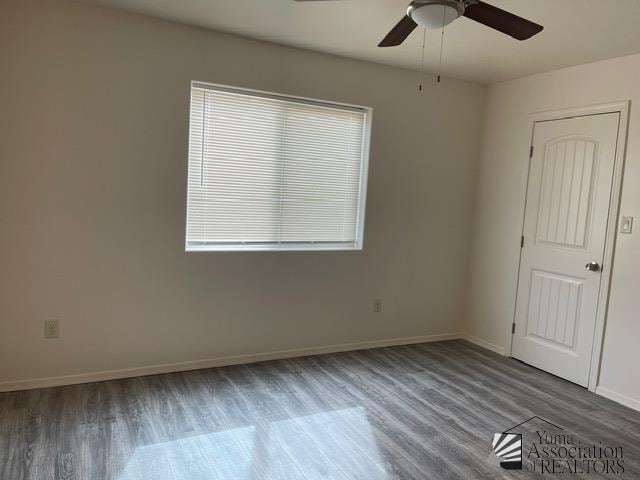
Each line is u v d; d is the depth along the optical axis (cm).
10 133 271
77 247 293
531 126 382
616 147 321
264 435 251
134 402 280
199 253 328
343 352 391
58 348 295
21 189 277
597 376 330
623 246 316
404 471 225
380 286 403
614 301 321
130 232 306
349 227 391
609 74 326
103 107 291
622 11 248
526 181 386
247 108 339
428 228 419
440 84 407
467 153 428
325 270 377
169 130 310
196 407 278
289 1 261
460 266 441
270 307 358
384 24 290
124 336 312
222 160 336
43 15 272
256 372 337
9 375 285
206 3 270
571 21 264
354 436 254
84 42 283
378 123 383
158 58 302
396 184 398
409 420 276
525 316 387
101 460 220
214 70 319
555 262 362
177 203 317
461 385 334
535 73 376
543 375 362
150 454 227
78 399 280
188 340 332
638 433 275
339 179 382
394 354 393
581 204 343
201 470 217
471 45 317
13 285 281
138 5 279
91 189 293
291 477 216
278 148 354
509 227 402
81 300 297
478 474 227
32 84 273
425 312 428
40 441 233
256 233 354
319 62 353
